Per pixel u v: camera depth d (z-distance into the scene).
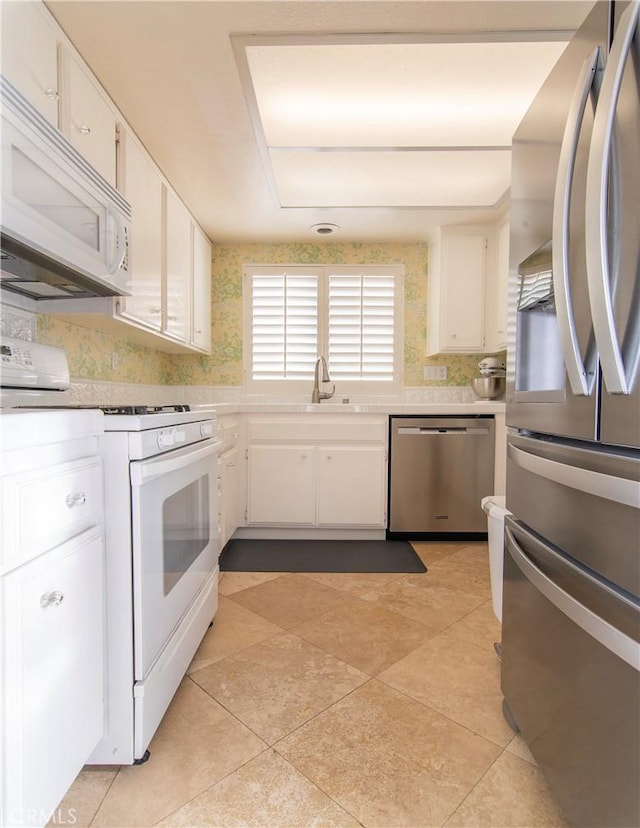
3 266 1.26
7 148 0.90
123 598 1.07
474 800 1.00
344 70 1.61
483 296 3.08
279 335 3.37
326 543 2.83
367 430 2.85
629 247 0.68
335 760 1.11
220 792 1.02
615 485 0.71
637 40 0.66
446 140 2.07
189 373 3.38
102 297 1.62
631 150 0.67
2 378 1.17
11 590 0.73
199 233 2.94
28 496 0.78
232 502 2.67
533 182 1.07
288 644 1.65
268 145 2.08
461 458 2.85
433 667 1.51
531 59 1.57
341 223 2.99
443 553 2.65
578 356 0.81
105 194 1.32
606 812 0.76
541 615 1.01
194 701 1.33
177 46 1.45
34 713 0.79
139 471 1.07
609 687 0.75
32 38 1.22
